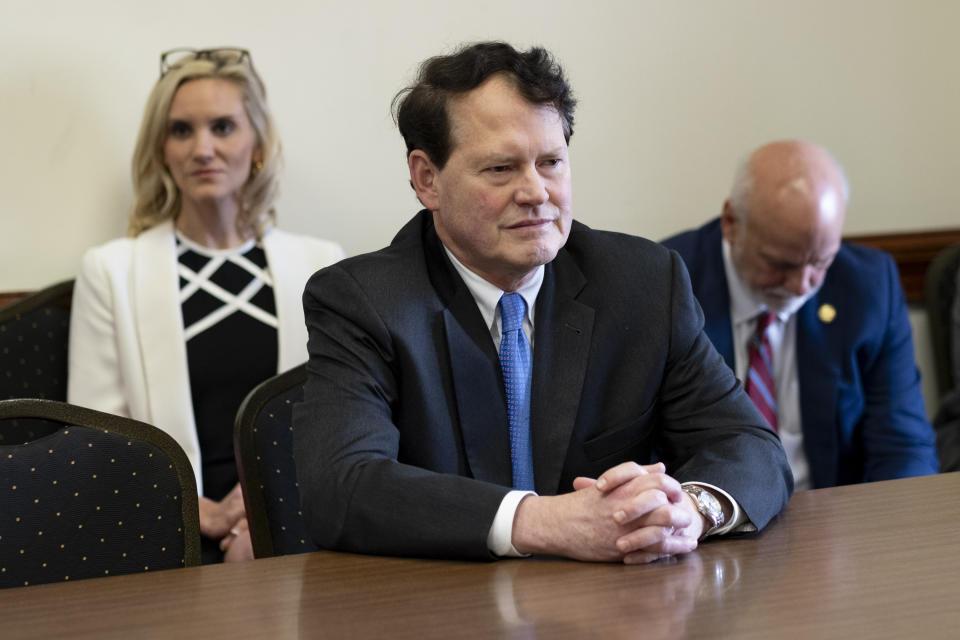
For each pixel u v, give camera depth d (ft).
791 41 13.37
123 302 10.37
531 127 6.06
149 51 11.44
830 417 10.51
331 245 11.18
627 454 6.65
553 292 6.75
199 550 6.38
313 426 6.11
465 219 6.19
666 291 6.84
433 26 12.12
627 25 12.75
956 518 5.62
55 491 6.12
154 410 10.19
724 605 4.41
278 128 11.76
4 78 11.10
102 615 4.66
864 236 13.60
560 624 4.25
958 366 13.17
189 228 10.91
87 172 11.38
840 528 5.58
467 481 5.52
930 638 3.94
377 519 5.48
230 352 10.45
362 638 4.20
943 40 13.92
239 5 11.62
